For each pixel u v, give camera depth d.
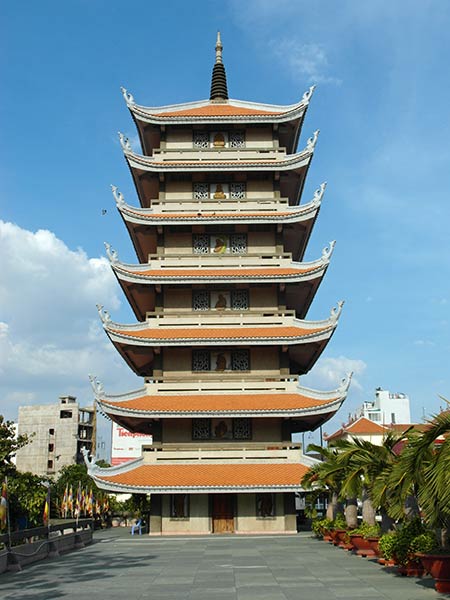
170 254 55.62
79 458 116.12
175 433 51.12
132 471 49.22
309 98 58.22
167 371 52.84
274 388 51.88
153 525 49.50
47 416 117.75
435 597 20.62
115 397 50.91
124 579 26.14
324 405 49.47
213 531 49.62
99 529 67.81
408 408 130.25
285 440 50.81
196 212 56.56
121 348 53.28
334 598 20.73
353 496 32.06
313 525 46.97
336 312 52.34
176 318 53.88
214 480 47.88
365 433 102.25
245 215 55.00
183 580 25.50
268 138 59.03
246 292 54.97
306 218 54.69
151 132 59.41
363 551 33.44
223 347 53.22
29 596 22.14
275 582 24.48
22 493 57.38
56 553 36.09
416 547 24.86
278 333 52.66
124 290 55.97
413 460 21.42
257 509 49.84
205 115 58.03
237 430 51.22
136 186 60.31
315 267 54.03
